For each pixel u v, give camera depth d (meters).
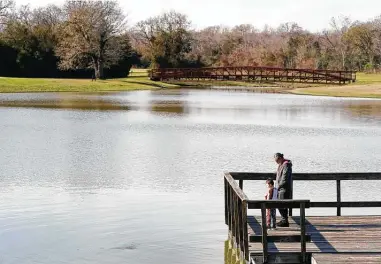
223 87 126.75
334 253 15.41
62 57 124.62
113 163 34.50
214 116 63.72
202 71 135.75
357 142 44.31
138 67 169.50
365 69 163.75
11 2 153.75
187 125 55.09
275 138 46.47
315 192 27.19
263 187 27.92
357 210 23.12
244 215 15.72
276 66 161.62
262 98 93.38
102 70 128.75
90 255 17.89
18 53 127.81
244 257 16.09
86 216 22.33
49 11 194.12
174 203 24.55
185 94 103.56
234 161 35.75
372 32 167.38
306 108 74.19
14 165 33.53
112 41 128.12
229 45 175.38
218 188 27.75
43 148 40.03
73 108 71.50
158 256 17.72
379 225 18.36
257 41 194.38
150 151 39.25
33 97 90.06
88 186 28.03
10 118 58.88
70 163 34.41
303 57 161.62
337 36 190.38
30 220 21.78
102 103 80.19
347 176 19.75
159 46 148.12
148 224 21.23
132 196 25.92
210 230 20.48
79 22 124.88
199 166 33.88
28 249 18.47
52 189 27.31
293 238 15.74
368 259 14.88
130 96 96.12
